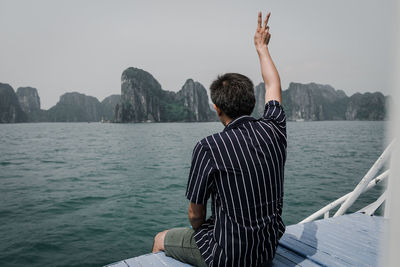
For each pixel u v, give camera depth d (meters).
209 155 1.54
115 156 19.52
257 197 1.52
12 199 7.92
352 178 10.84
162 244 2.02
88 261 4.45
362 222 2.96
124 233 5.54
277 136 1.62
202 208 1.64
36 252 4.71
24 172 12.80
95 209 7.03
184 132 67.00
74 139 42.53
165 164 15.45
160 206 7.29
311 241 2.46
